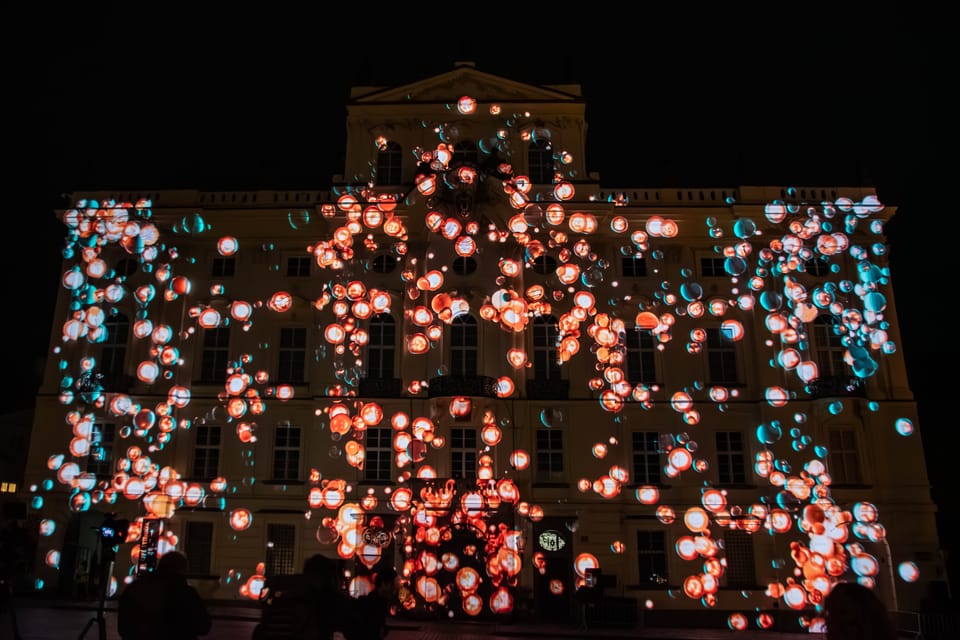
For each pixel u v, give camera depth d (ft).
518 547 95.86
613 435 103.04
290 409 104.73
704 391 104.88
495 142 112.06
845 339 100.83
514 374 104.53
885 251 108.06
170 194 111.55
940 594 95.20
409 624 88.74
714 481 101.91
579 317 85.81
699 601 96.68
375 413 77.20
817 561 86.43
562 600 97.55
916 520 98.84
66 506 100.48
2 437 127.65
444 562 95.55
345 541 91.50
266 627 24.80
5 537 53.93
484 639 77.25
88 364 102.47
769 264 108.17
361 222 108.78
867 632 15.76
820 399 101.71
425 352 104.94
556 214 79.41
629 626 88.33
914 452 101.40
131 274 109.70
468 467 101.30
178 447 102.89
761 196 110.01
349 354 105.19
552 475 101.96
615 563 98.17
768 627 92.43
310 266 110.42
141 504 99.19
